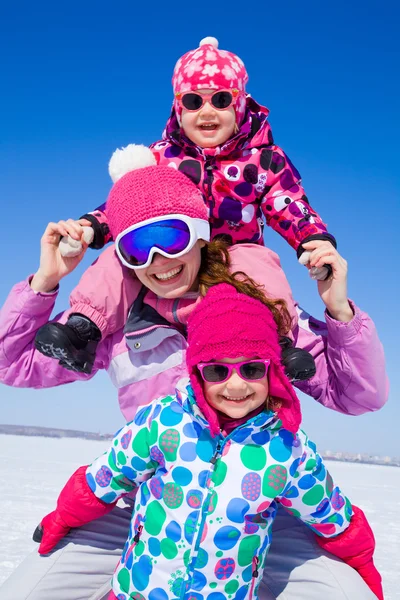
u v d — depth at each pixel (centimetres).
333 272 217
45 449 2277
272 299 226
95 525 227
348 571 212
